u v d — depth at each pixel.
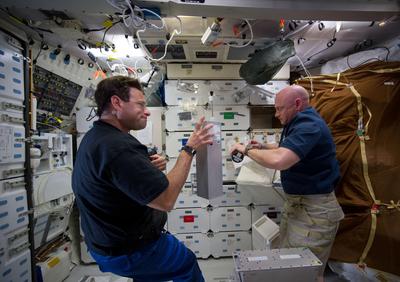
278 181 2.14
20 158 1.81
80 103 2.98
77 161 1.14
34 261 1.92
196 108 2.82
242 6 1.48
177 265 1.30
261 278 1.29
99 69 2.85
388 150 1.80
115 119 1.17
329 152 1.52
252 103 2.84
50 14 1.73
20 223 1.79
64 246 2.58
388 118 1.84
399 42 2.25
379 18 1.71
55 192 2.30
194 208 2.83
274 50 2.16
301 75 3.22
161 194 0.99
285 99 1.56
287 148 1.34
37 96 2.35
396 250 1.61
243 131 2.84
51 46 2.33
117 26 1.90
